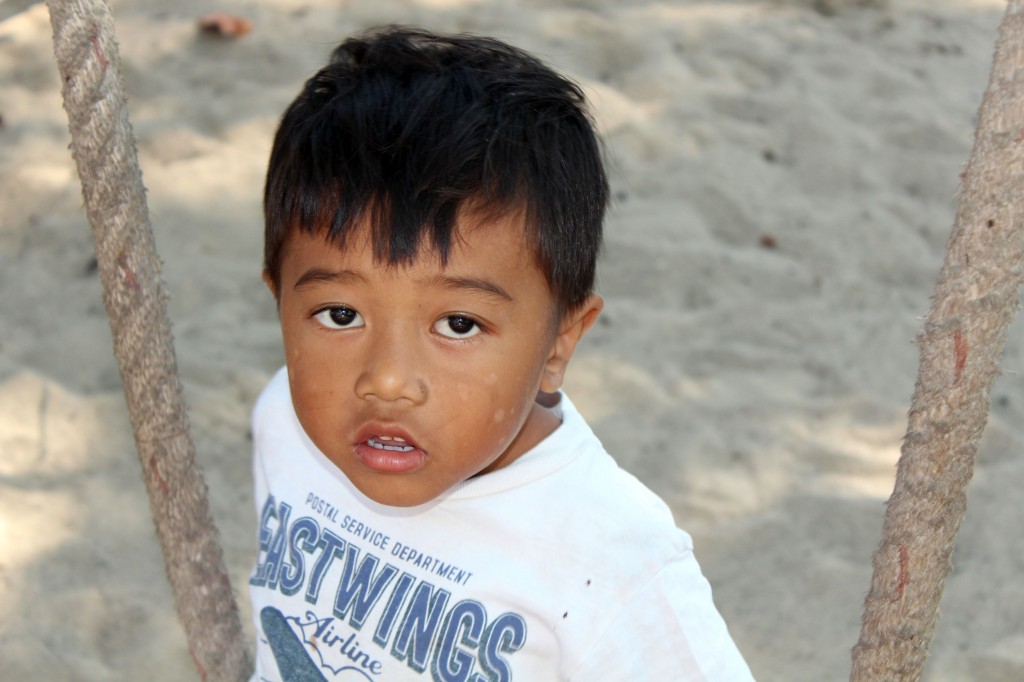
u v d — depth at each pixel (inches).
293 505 63.9
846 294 156.6
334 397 51.9
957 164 179.5
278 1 198.2
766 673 106.5
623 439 132.2
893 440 134.3
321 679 61.2
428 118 51.1
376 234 49.2
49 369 135.3
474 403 50.9
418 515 58.1
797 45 202.7
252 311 146.8
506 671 55.6
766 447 132.1
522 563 55.7
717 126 183.3
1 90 174.6
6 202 157.2
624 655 53.9
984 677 107.0
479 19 197.2
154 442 61.1
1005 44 43.0
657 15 205.8
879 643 49.8
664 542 55.4
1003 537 121.8
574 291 54.8
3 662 102.0
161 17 193.5
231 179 164.7
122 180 55.8
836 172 177.0
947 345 45.6
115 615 108.0
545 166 52.1
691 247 161.5
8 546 113.4
